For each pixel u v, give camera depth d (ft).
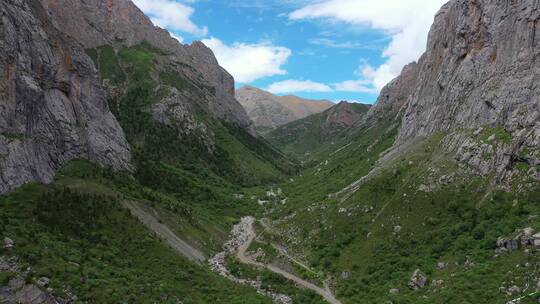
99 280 329.52
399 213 485.97
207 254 504.84
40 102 459.32
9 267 299.99
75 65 536.83
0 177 385.50
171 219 519.19
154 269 396.16
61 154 479.00
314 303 400.26
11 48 430.20
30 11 484.74
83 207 421.59
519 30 486.79
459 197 455.63
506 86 480.64
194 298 372.99
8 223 350.43
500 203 419.74
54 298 291.79
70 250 358.23
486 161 460.55
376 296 387.96
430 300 342.03
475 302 316.81
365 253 460.55
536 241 338.54
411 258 421.18
